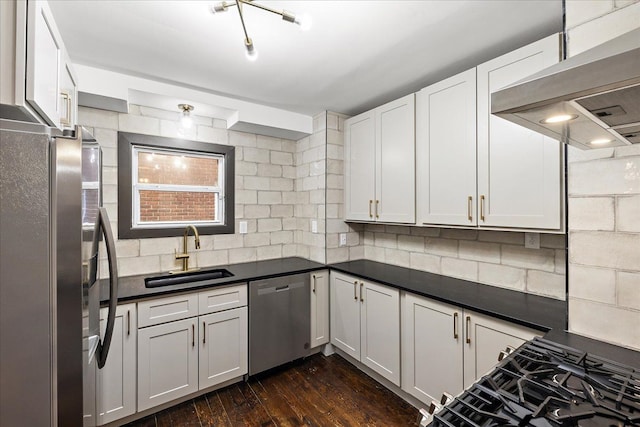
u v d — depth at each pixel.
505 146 1.66
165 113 2.46
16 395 0.78
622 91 0.59
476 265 2.15
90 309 1.20
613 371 0.87
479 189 1.79
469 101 1.83
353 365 2.60
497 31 1.58
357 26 1.53
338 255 2.92
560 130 0.85
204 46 1.72
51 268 0.82
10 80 0.86
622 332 1.06
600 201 1.11
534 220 1.54
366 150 2.65
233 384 2.30
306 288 2.61
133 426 1.84
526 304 1.65
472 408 0.70
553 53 1.44
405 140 2.28
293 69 2.01
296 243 3.21
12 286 0.77
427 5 1.37
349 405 2.06
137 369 1.83
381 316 2.22
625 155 1.05
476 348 1.62
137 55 1.80
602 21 1.08
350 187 2.85
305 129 2.94
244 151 2.88
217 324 2.13
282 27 1.54
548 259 1.79
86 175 1.06
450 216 1.96
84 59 1.84
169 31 1.57
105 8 1.38
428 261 2.49
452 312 1.74
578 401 0.74
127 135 2.27
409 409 2.01
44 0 1.00
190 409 2.01
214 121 2.71
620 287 1.06
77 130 0.93
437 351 1.83
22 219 0.78
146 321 1.86
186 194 2.61
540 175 1.52
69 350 0.88
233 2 1.32
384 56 1.84
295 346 2.54
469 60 1.90
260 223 2.98
